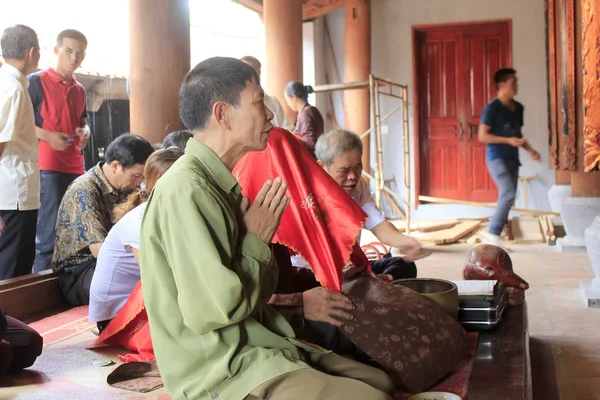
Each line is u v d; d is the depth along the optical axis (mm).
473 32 11508
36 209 4258
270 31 8375
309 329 2426
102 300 3178
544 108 11133
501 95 7664
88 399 2480
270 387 1816
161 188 1854
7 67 4043
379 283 2760
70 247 3951
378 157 9031
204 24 9695
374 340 2314
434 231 8766
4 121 3973
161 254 1867
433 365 2342
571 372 3490
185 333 1870
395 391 2324
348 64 11109
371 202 3156
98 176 3971
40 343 2869
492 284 3150
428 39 11672
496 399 2182
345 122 11352
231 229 1854
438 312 2586
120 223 3086
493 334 2936
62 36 4957
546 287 5473
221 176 1937
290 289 2641
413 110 11547
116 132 7691
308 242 2428
